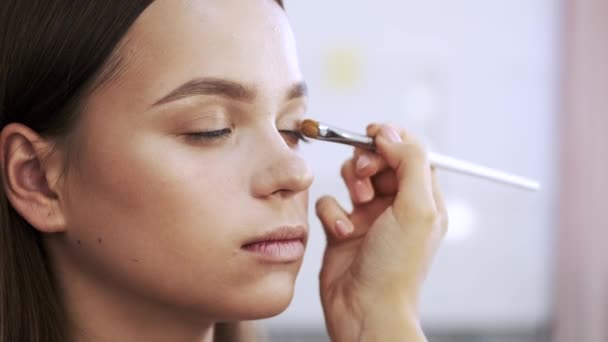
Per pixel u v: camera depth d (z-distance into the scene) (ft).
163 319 2.27
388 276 2.50
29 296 2.30
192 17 2.12
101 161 2.13
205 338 2.39
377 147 2.62
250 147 2.16
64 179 2.21
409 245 2.50
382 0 6.27
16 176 2.23
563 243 6.59
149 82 2.09
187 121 2.09
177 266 2.11
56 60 2.15
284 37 2.28
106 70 2.12
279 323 6.39
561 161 6.56
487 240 6.60
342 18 6.25
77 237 2.22
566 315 6.62
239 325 2.98
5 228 2.29
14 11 2.22
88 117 2.15
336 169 6.13
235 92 2.12
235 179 2.12
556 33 6.51
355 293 2.56
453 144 6.44
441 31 6.36
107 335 2.29
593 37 6.43
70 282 2.31
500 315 6.71
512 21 6.44
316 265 6.31
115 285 2.23
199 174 2.09
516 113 6.51
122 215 2.13
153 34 2.10
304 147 6.07
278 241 2.18
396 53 6.32
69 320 2.32
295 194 2.21
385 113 6.33
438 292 6.63
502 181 2.85
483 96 6.46
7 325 2.29
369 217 2.77
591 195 6.54
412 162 2.56
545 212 6.64
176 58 2.09
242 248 2.13
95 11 2.12
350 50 6.27
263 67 2.18
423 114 6.39
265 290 2.15
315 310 6.38
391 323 2.44
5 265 2.29
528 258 6.68
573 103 6.48
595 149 6.50
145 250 2.12
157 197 2.08
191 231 2.09
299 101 2.35
